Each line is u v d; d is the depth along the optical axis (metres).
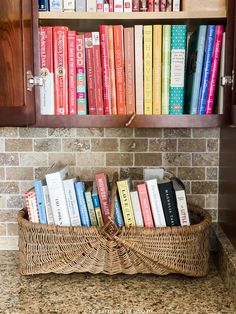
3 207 1.33
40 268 1.09
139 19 1.07
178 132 1.31
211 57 1.08
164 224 1.09
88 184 1.28
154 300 0.99
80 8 1.06
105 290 1.04
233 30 1.03
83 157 1.32
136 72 1.09
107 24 1.12
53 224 1.09
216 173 1.32
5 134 1.31
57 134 1.31
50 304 0.97
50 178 1.09
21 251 1.12
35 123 1.05
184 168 1.32
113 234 1.05
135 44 1.08
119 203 1.09
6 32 0.87
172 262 1.06
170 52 1.08
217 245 1.21
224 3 1.04
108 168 1.32
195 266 1.08
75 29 1.18
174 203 1.08
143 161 1.32
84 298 1.00
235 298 0.96
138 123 1.07
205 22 1.10
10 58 0.89
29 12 0.99
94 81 1.09
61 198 1.09
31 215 1.11
